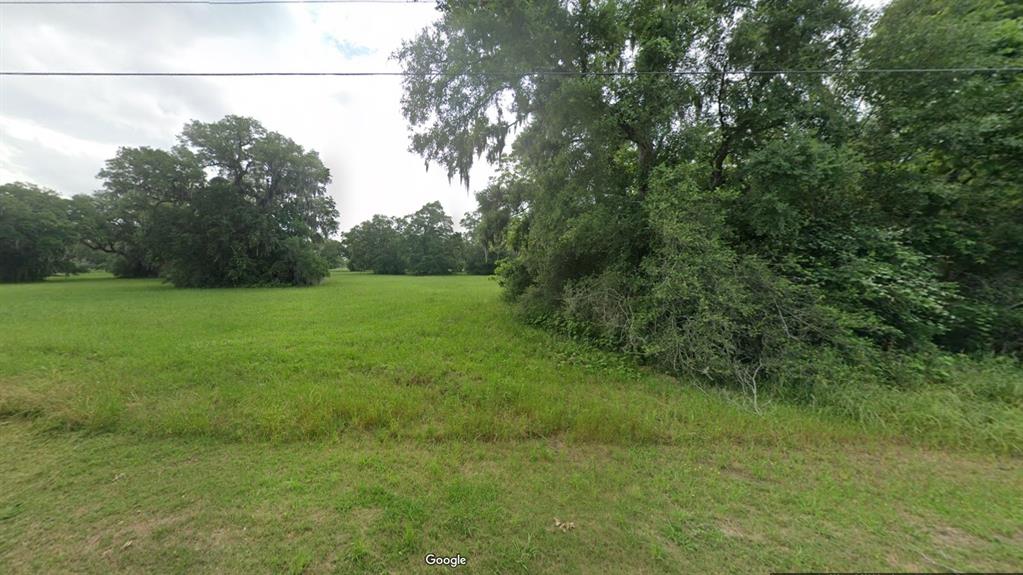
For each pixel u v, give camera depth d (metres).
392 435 3.33
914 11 5.85
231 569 1.89
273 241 23.95
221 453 3.02
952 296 5.06
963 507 2.35
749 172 5.99
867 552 2.00
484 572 1.88
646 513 2.30
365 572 1.88
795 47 6.38
